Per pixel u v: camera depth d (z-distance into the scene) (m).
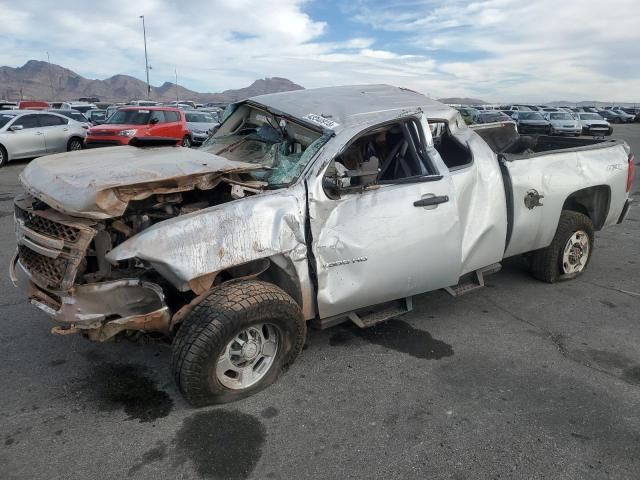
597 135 30.05
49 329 4.16
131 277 3.05
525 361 3.79
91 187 2.80
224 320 2.92
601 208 5.44
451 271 3.95
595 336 4.22
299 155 3.64
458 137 4.30
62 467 2.62
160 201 3.09
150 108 17.50
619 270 5.85
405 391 3.37
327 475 2.61
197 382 2.95
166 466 2.64
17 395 3.25
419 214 3.69
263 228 3.09
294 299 3.38
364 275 3.51
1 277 5.31
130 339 3.25
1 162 14.49
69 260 2.83
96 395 3.27
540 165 4.67
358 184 3.47
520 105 44.91
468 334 4.21
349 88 4.57
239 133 4.61
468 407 3.21
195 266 2.85
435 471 2.65
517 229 4.53
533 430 2.99
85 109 30.30
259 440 2.85
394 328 4.30
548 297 5.02
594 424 3.06
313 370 3.61
